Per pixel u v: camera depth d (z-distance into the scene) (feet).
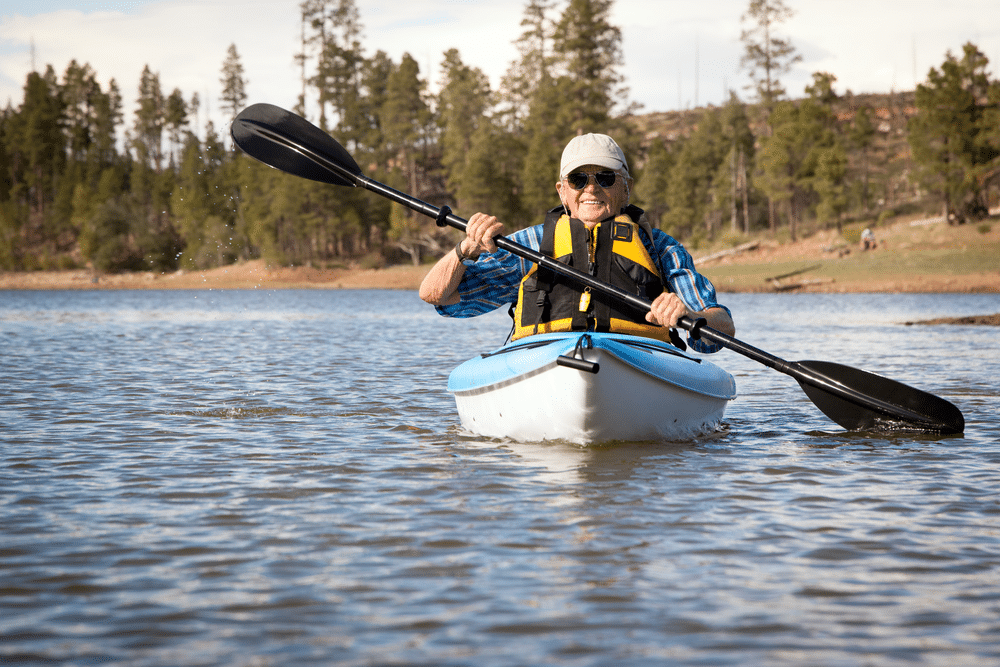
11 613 8.86
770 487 14.14
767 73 218.18
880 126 342.64
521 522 12.12
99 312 90.53
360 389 26.66
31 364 34.17
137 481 14.53
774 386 27.78
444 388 26.89
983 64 174.29
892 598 9.30
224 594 9.39
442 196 284.61
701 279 18.22
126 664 7.71
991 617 8.79
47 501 13.21
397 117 272.92
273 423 20.51
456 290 18.52
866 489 14.02
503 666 7.71
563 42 209.87
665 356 17.71
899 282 140.46
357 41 284.20
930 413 18.66
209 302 123.65
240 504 13.07
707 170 247.09
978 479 14.73
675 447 17.52
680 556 10.68
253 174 258.78
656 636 8.35
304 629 8.49
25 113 342.44
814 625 8.61
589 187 17.98
